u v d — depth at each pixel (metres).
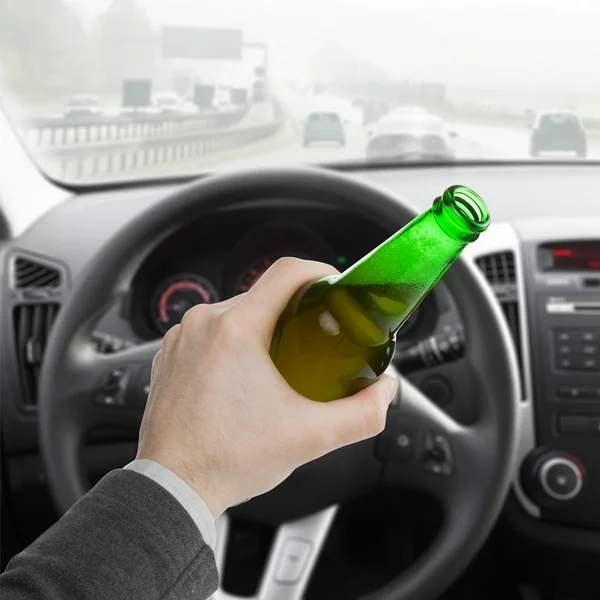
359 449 1.17
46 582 0.40
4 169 1.63
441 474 1.16
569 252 1.48
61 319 1.19
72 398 1.19
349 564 1.50
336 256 1.51
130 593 0.41
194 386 0.47
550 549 1.48
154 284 1.46
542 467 1.41
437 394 1.35
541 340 1.46
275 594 1.16
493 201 1.64
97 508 0.43
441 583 1.15
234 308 0.49
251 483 0.47
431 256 0.48
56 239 1.53
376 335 0.52
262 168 1.22
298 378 0.52
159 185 1.77
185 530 0.44
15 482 1.49
